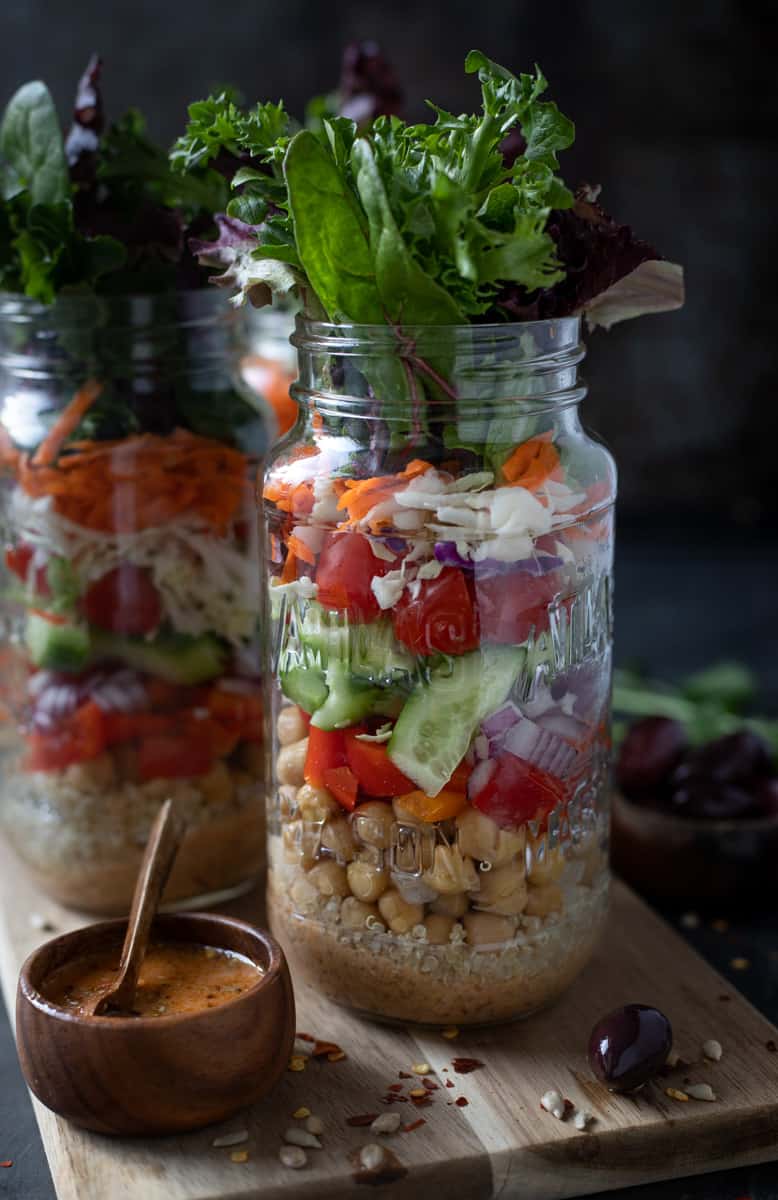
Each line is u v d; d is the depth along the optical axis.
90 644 0.60
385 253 0.48
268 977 0.50
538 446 0.51
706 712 0.77
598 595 0.54
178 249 0.60
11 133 0.59
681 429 1.22
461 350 0.50
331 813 0.53
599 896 0.56
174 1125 0.50
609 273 0.52
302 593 0.52
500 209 0.49
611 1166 0.51
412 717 0.51
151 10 1.10
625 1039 0.52
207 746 0.61
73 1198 0.48
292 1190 0.49
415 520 0.50
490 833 0.51
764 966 0.61
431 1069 0.53
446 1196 0.50
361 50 0.68
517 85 0.50
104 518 0.59
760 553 1.14
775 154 1.15
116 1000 0.51
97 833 0.61
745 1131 0.51
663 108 1.14
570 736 0.53
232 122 0.53
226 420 0.60
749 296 1.18
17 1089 0.56
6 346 0.60
